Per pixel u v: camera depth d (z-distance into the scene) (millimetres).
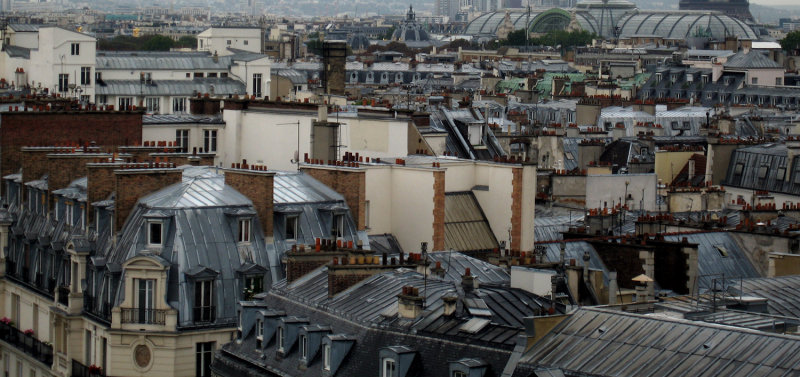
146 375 188000
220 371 172875
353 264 171250
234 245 194375
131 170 199375
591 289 186375
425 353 148000
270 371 164750
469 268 185000
